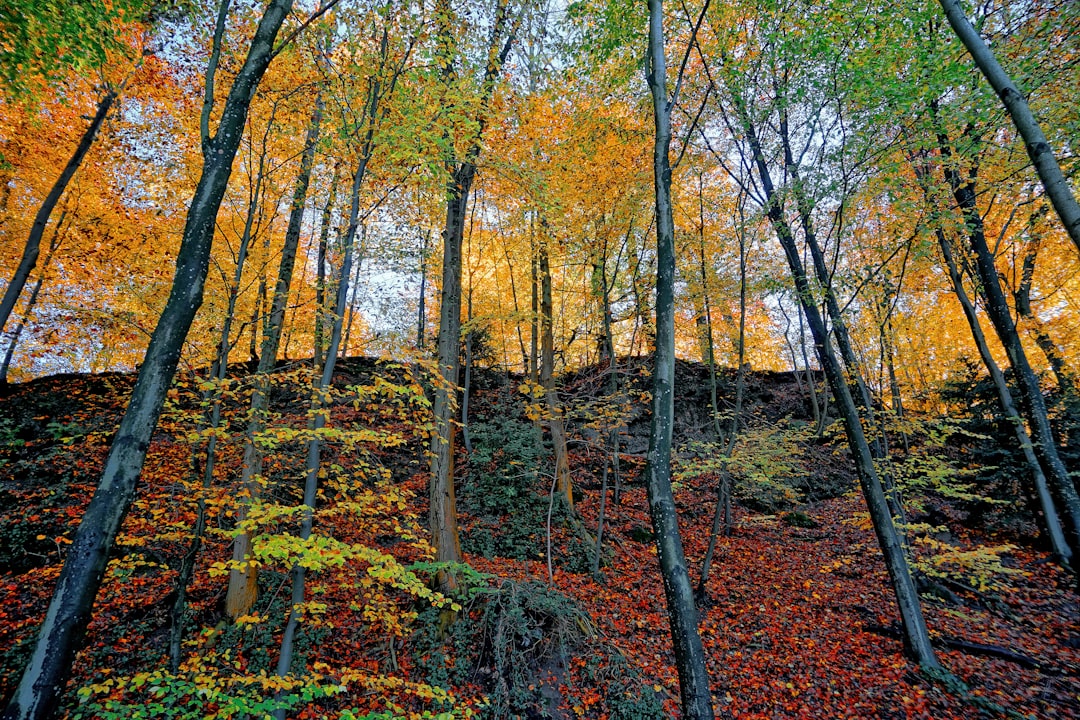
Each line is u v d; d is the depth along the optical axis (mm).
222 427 5961
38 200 12734
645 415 16781
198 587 7660
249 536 7258
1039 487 9703
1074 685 6082
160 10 6227
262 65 4215
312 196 8133
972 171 8961
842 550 11406
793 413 18266
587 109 9875
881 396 11227
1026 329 12469
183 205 10859
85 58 5852
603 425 12031
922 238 8203
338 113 6617
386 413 7504
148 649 6375
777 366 24297
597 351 17266
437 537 7715
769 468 11117
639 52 7660
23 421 11758
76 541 2910
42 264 12711
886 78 6719
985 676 6434
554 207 8781
